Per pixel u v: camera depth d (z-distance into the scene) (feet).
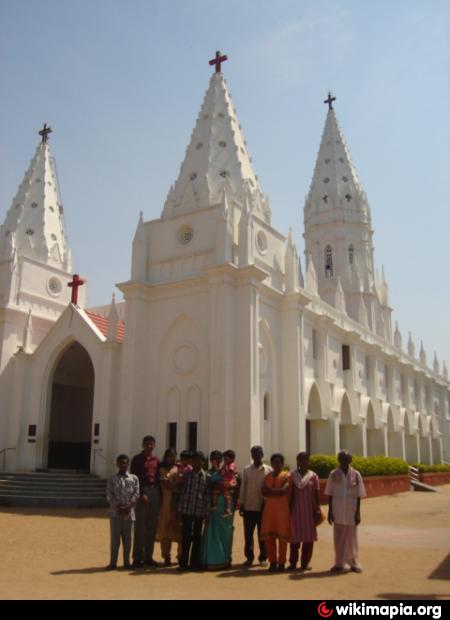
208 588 28.99
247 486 36.99
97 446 85.61
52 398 112.88
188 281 85.66
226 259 82.07
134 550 35.37
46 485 78.48
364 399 124.77
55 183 124.88
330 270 181.88
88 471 90.84
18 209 117.91
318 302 109.81
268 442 84.48
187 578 31.60
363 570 34.12
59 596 26.58
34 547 42.37
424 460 172.04
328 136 196.75
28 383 97.35
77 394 116.06
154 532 36.01
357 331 127.54
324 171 191.21
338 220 183.52
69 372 111.86
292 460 85.76
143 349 87.45
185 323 86.17
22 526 54.13
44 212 118.62
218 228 84.02
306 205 191.83
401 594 27.94
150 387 86.07
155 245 92.38
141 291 88.94
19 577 31.37
